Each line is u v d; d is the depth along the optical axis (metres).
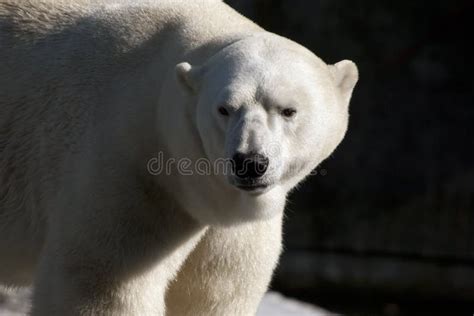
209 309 11.56
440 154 28.94
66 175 10.85
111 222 10.47
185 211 10.62
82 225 10.53
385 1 29.72
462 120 29.00
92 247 10.50
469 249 28.50
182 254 10.89
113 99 10.79
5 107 11.44
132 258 10.55
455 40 29.53
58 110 11.09
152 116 10.47
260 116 9.42
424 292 28.75
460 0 29.45
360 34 29.58
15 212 11.51
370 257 28.88
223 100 9.47
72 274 10.55
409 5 29.70
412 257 28.73
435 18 29.56
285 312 17.75
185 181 10.30
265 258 11.38
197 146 10.05
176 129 10.10
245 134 9.27
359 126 29.38
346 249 29.00
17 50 11.54
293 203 29.41
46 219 11.25
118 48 11.00
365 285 28.95
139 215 10.50
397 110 29.33
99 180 10.52
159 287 10.83
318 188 29.34
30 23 11.64
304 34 29.52
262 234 11.23
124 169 10.48
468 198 28.55
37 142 11.25
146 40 10.94
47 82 11.26
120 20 11.22
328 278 28.92
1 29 11.69
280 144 9.49
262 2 29.19
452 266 28.53
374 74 29.52
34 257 11.70
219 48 10.26
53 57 11.34
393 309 28.44
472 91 29.25
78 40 11.30
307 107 9.68
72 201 10.68
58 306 10.59
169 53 10.63
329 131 10.05
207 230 10.98
